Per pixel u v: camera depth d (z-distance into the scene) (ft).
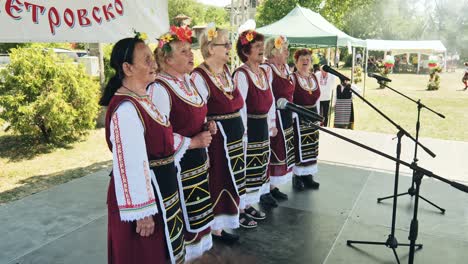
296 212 11.51
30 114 19.76
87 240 9.85
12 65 19.71
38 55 20.08
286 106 6.66
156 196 6.33
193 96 7.52
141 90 6.15
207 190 8.04
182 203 7.60
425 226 10.70
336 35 25.70
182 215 7.67
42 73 20.04
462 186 5.72
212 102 8.67
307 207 11.89
